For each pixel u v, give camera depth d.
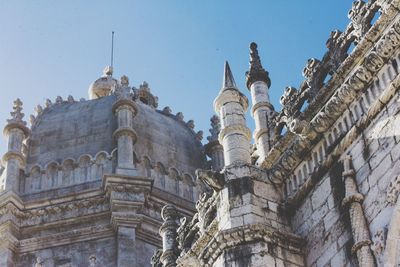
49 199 35.69
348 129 18.80
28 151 38.38
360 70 18.55
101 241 34.53
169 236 23.44
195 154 39.69
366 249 17.02
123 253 33.62
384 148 17.59
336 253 17.98
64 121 39.59
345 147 18.72
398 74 17.77
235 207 19.38
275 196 19.92
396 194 16.83
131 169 36.09
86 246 34.50
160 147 38.66
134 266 33.41
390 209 16.91
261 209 19.44
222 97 21.38
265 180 20.09
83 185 36.44
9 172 36.72
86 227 34.94
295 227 19.45
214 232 19.78
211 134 40.09
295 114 21.75
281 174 20.17
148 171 37.34
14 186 36.28
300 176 19.89
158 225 35.09
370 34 19.09
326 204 18.77
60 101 41.69
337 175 18.69
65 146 38.25
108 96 40.88
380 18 18.83
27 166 37.66
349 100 18.86
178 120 42.00
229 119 21.00
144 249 34.25
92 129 38.75
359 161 18.19
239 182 19.78
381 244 16.78
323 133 19.45
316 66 21.44
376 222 17.14
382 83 18.19
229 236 18.69
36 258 34.38
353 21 20.30
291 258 18.70
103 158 37.25
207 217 20.81
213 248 18.94
